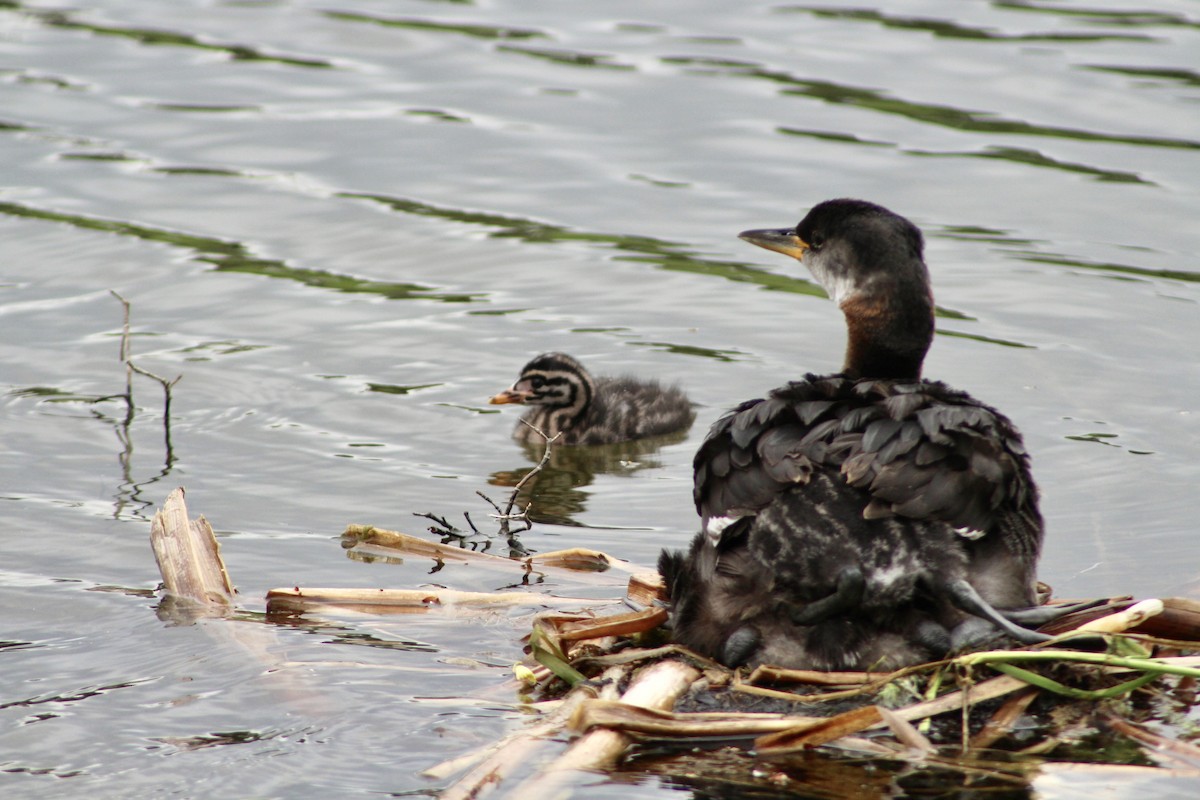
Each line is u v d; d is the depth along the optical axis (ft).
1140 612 28.07
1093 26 75.15
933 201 58.85
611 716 25.89
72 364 47.78
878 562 26.43
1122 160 61.72
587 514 40.24
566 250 56.39
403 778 25.20
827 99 68.03
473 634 31.27
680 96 68.69
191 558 33.81
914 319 34.86
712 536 27.81
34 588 33.55
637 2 80.79
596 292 53.83
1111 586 33.76
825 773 25.11
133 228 57.06
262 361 48.60
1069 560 35.42
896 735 25.55
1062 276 53.47
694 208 59.11
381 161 63.10
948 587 26.37
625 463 44.83
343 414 45.65
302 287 53.57
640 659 28.86
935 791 24.62
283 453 42.80
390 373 48.42
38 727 26.96
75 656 30.01
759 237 37.65
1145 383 46.37
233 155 63.46
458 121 66.69
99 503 38.88
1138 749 25.89
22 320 50.39
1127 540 36.47
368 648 30.48
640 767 25.30
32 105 67.77
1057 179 60.34
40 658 29.89
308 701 27.89
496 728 26.86
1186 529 36.94
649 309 52.90
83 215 57.93
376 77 71.51
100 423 44.16
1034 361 47.98
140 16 79.20
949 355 48.47
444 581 34.71
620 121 66.44
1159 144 62.75
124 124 66.13
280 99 69.00
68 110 67.36
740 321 52.16
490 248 56.49
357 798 24.57
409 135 65.62
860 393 28.35
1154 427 43.60
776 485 27.04
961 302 52.01
